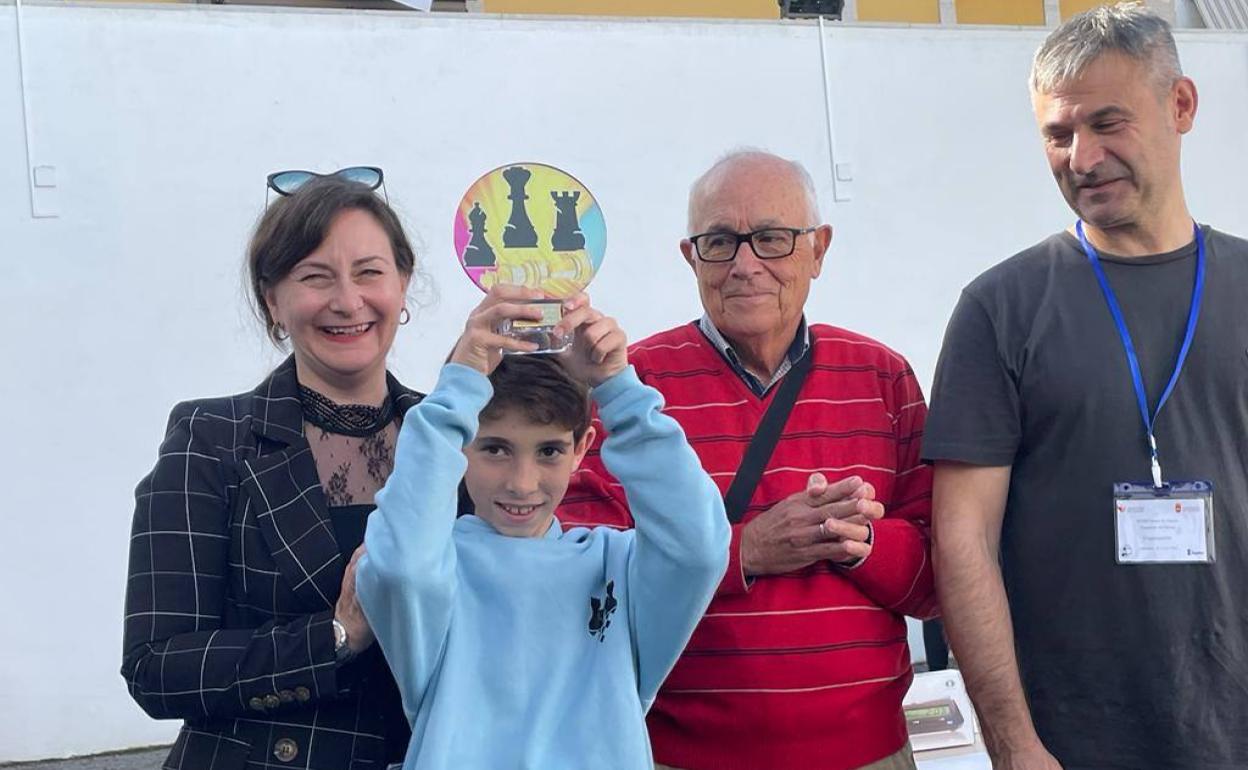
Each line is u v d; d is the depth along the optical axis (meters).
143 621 1.97
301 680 1.90
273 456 2.06
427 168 6.12
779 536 2.41
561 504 2.57
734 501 2.54
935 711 3.68
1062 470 2.41
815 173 6.66
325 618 1.92
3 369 5.57
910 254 6.77
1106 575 2.37
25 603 5.59
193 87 5.81
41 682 5.61
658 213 6.43
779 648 2.45
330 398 2.14
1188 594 2.33
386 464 2.14
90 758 5.66
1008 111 6.93
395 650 1.84
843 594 2.51
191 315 5.79
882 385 2.70
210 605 2.00
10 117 5.59
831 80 6.69
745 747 2.45
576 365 2.00
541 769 1.83
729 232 2.57
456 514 2.06
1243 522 2.36
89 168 5.68
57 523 5.62
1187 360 2.38
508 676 1.90
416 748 1.87
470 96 6.18
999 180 6.90
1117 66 2.33
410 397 2.21
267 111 5.91
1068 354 2.41
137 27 5.74
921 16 9.62
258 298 2.14
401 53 6.09
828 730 2.46
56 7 5.64
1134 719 2.36
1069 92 2.38
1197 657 2.33
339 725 1.99
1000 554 2.53
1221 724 2.33
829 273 6.66
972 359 2.50
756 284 2.55
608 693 1.91
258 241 2.09
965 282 6.85
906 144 6.79
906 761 2.59
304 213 2.04
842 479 2.57
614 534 2.09
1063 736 2.41
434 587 1.80
